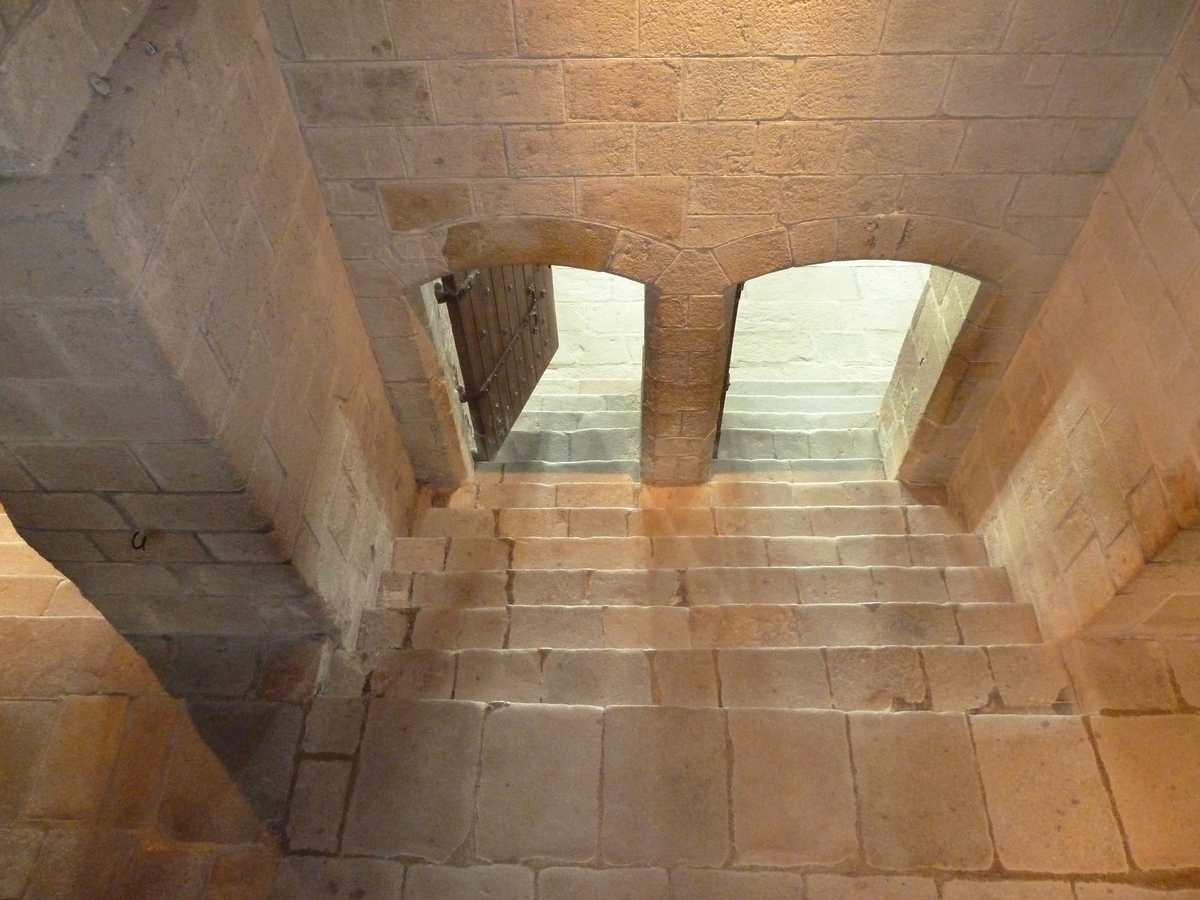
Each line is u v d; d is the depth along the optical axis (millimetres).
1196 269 2381
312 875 2754
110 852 2783
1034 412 3535
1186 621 3029
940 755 2953
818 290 6680
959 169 2955
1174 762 2922
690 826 2838
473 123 2836
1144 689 3064
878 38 2588
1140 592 2854
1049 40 2566
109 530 2510
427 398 3994
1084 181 2957
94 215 1622
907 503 4582
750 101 2762
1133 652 3148
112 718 3010
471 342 4066
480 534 4402
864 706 3180
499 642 3623
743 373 6137
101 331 1820
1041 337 3438
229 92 2309
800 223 3160
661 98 2754
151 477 2285
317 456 3025
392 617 3641
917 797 2877
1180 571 2701
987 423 4035
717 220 3143
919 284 6715
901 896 2715
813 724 3025
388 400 3988
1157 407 2590
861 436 5121
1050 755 2945
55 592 3316
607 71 2680
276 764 2939
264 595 2947
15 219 1586
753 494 4680
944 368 3879
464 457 4645
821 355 6254
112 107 1809
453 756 2967
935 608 3645
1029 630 3572
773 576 4000
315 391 3012
